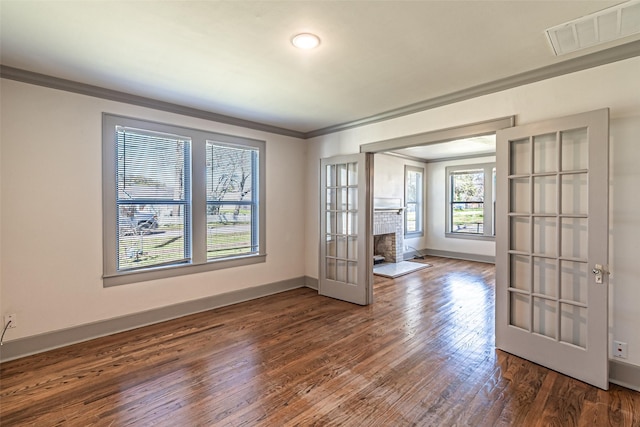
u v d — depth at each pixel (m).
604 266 2.29
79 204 3.12
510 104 2.94
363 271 4.29
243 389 2.34
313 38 2.24
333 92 3.30
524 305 2.83
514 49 2.39
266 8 1.90
